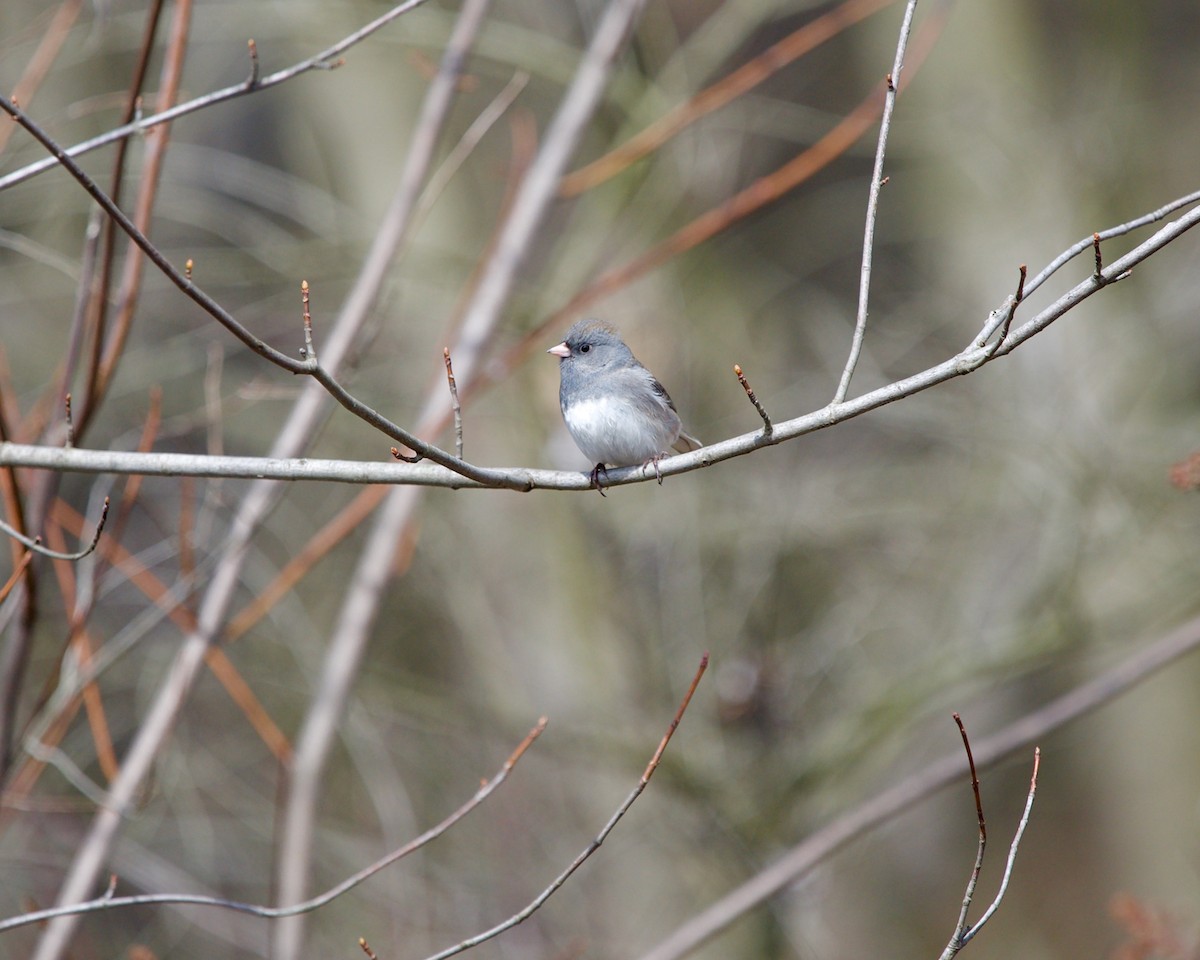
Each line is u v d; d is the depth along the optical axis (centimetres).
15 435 730
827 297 1534
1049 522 1213
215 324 1298
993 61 1462
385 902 1237
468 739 1333
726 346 1455
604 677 1309
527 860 1316
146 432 747
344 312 861
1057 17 1519
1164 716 1419
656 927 1259
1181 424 1270
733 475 1330
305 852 827
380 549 894
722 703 1230
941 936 1447
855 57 1669
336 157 1482
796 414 1366
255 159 1605
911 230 1566
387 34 1237
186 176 1256
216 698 1305
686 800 1217
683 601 1272
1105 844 1469
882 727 1198
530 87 1506
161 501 1264
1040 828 1504
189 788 1217
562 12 1515
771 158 1691
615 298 1345
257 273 1298
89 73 1320
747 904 918
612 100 1261
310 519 1394
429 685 1298
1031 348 1309
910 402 1286
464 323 962
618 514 1327
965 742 504
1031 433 1214
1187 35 1587
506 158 1492
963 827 1492
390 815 1223
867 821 941
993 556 1279
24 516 642
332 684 867
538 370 1329
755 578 1268
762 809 1202
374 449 1346
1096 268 513
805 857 934
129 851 1159
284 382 1314
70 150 593
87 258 708
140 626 846
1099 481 1177
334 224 1272
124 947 1223
